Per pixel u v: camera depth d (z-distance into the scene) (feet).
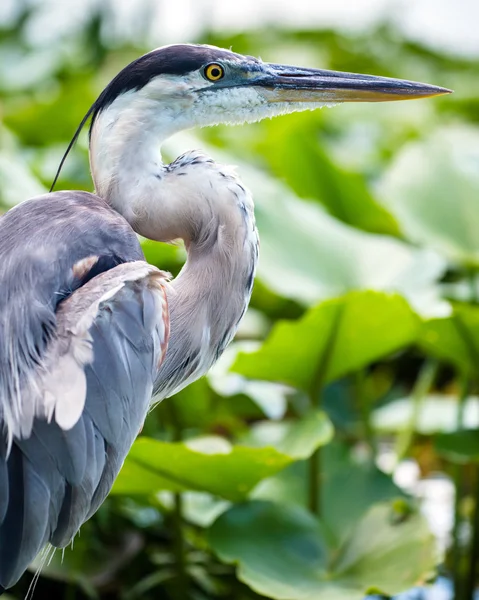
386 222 35.01
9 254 18.17
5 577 16.94
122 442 17.66
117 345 17.52
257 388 29.35
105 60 60.13
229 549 23.72
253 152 44.73
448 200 31.78
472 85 62.90
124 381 17.51
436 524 31.14
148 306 17.98
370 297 24.54
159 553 28.14
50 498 17.03
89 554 26.58
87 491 17.25
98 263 18.53
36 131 45.03
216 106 20.77
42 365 17.24
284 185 35.99
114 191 20.27
